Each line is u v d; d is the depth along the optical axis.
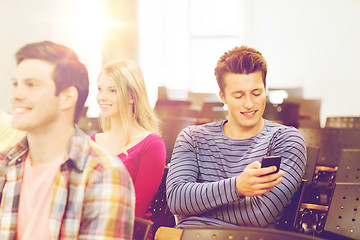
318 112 7.74
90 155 0.87
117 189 0.85
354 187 1.52
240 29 9.09
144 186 1.81
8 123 1.64
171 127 2.94
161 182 1.89
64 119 0.87
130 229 0.87
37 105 0.83
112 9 8.44
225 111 5.29
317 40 8.62
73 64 0.86
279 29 8.87
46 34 6.39
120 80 1.92
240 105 1.55
